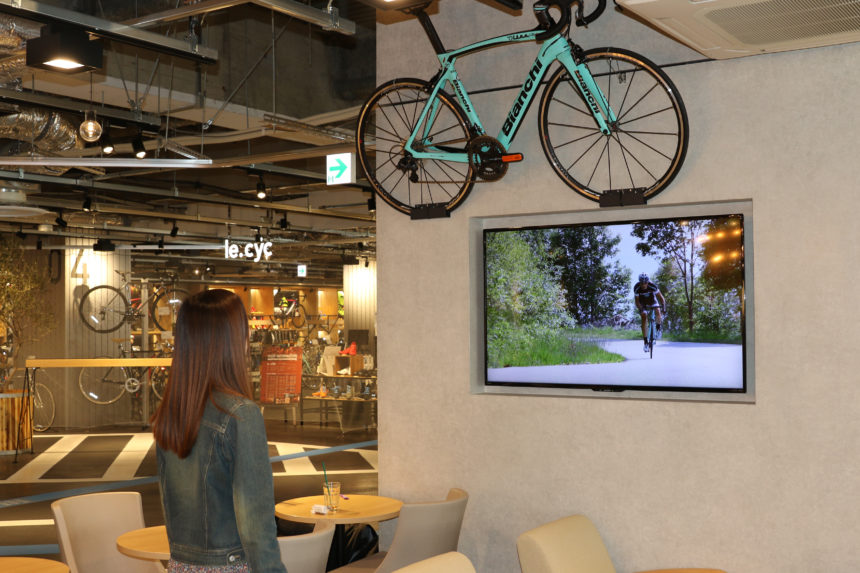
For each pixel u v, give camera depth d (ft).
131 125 26.73
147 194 40.24
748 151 13.83
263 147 35.32
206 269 75.82
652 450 14.51
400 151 16.37
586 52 14.10
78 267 54.75
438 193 16.70
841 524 13.05
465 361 16.33
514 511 15.76
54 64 17.12
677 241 14.53
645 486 14.56
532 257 15.85
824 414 13.20
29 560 13.08
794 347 13.43
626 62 14.76
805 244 13.39
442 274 16.60
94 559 15.02
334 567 17.76
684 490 14.23
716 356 14.17
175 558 8.43
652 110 14.61
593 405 15.05
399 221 17.11
